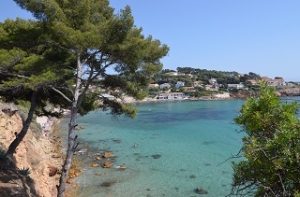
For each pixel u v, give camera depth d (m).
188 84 180.88
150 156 31.23
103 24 10.87
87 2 11.19
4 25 12.48
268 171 3.63
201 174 24.62
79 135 45.12
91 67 11.90
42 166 20.75
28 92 14.09
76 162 27.80
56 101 14.97
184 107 102.12
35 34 11.20
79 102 12.02
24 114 29.92
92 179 23.27
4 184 11.13
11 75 11.05
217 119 62.66
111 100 14.53
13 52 10.38
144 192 20.61
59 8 10.50
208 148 34.66
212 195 19.95
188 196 19.84
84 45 9.96
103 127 54.22
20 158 17.67
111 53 11.47
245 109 4.05
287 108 3.81
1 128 19.44
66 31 9.80
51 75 9.98
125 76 13.48
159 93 155.00
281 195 3.59
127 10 10.41
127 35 10.90
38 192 13.82
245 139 4.07
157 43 12.29
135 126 55.25
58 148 33.00
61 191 11.34
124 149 34.84
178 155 31.55
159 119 66.25
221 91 154.62
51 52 12.64
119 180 23.16
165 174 24.73
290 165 3.50
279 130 3.70
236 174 4.21
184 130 49.12
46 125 46.50
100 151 33.69
